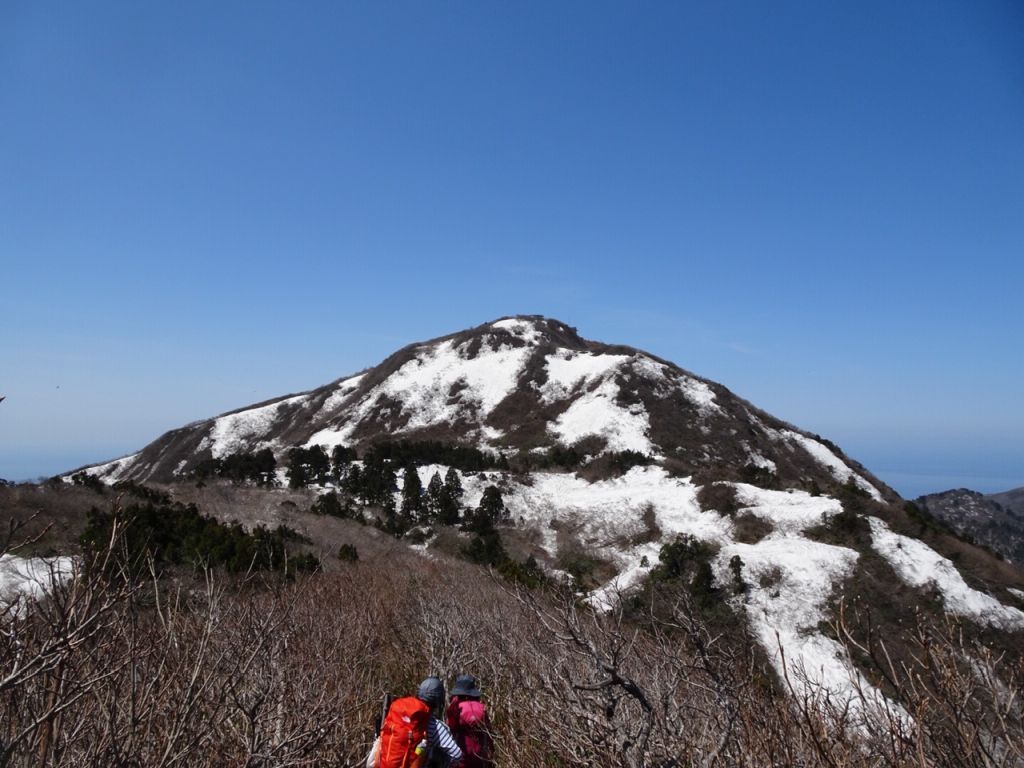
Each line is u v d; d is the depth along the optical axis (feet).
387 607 38.60
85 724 10.44
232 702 13.20
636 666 13.25
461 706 15.87
